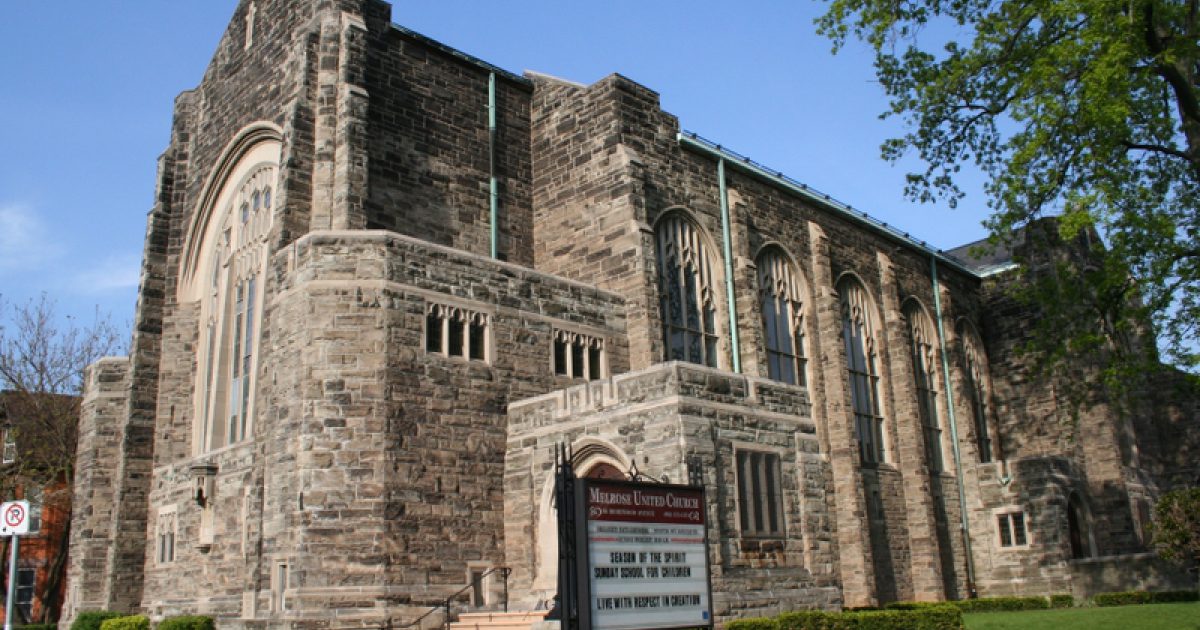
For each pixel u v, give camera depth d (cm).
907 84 3347
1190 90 2902
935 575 4881
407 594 2791
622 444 2820
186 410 4125
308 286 2945
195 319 4234
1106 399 5338
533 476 3052
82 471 4506
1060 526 4925
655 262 3741
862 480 4688
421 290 3059
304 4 3769
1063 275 3572
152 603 3841
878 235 5472
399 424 2903
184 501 3750
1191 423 5503
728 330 4150
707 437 2750
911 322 5622
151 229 4338
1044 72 2850
